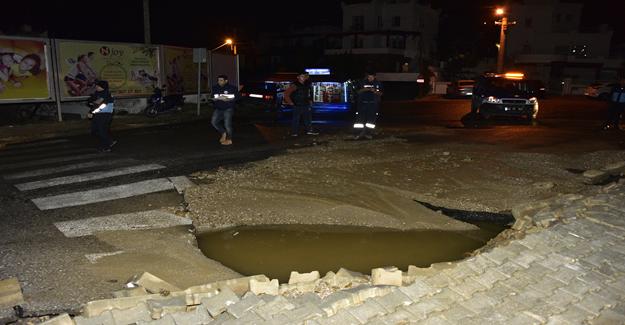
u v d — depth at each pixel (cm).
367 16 5234
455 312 404
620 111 1628
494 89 1859
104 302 398
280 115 1905
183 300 407
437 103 3050
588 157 1106
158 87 2134
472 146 1241
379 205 734
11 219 657
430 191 810
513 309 414
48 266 507
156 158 1069
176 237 604
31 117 1858
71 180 870
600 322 400
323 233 636
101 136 1153
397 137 1397
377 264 553
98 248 560
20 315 406
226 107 1234
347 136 1391
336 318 387
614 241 570
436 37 5866
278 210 704
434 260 566
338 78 1875
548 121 1938
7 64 1574
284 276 519
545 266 495
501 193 804
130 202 741
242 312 393
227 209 704
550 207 699
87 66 1827
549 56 5547
